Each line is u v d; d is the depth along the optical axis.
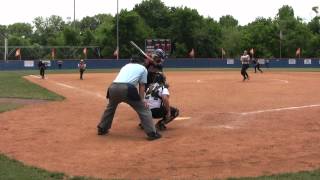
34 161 7.93
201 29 88.69
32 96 18.86
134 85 9.68
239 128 10.62
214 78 35.06
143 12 91.44
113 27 85.50
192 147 8.77
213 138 9.54
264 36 94.19
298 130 10.31
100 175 7.08
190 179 6.77
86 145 9.16
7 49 78.25
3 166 7.45
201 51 88.94
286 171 7.12
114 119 12.12
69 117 12.62
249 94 19.64
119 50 84.31
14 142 9.38
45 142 9.39
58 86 26.47
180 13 88.06
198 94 19.86
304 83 27.66
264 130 10.34
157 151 8.55
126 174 7.13
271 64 72.38
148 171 7.27
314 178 6.66
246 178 6.72
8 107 14.83
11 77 39.12
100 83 29.66
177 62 72.69
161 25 90.62
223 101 16.70
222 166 7.48
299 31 94.44
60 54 83.06
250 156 8.05
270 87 24.03
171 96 18.89
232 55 94.88
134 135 10.09
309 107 14.39
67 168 7.49
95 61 69.12
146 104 9.71
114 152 8.55
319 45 94.00
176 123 11.47
